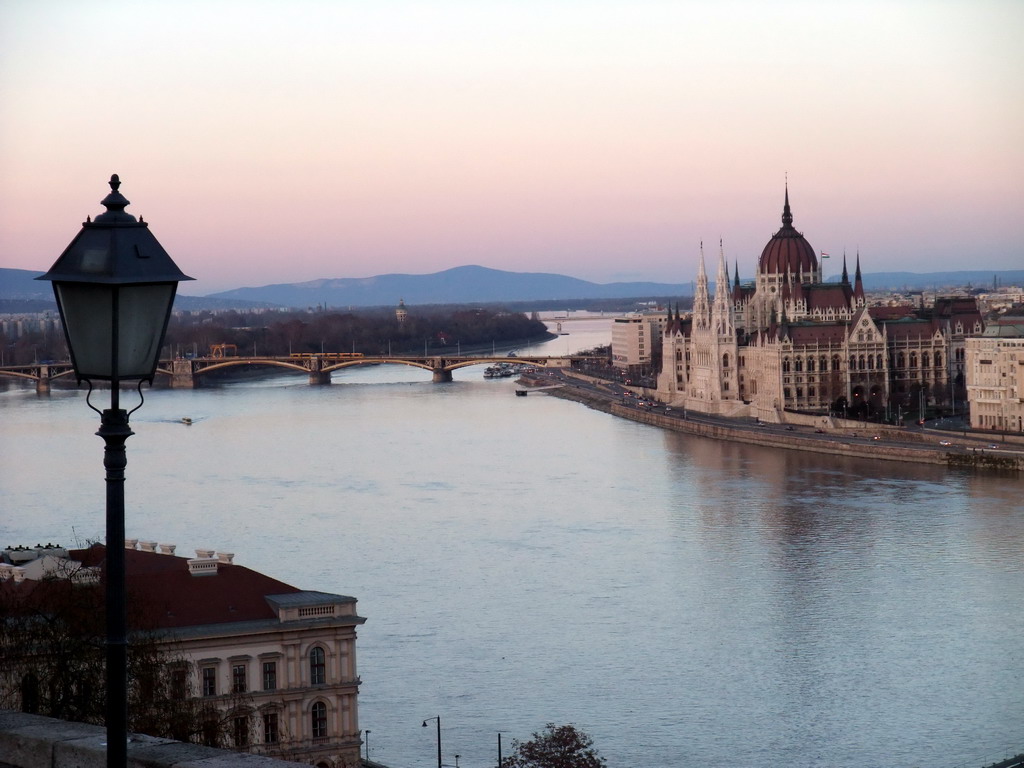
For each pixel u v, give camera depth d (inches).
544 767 6481.3
